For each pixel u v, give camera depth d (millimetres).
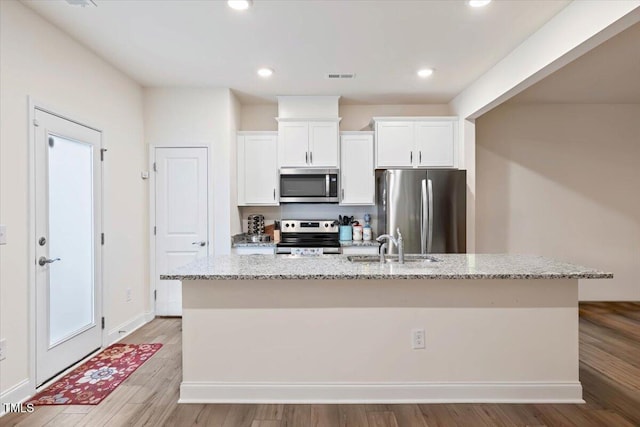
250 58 3240
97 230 3133
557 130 4680
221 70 3520
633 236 4695
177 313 4078
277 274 2123
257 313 2271
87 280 3010
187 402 2262
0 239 2178
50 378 2566
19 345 2299
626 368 2740
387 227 3969
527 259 2670
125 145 3617
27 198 2379
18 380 2289
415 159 4305
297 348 2270
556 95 4305
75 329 2852
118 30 2723
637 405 2225
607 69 3447
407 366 2270
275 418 2096
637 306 4457
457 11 2477
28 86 2396
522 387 2252
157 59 3248
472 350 2264
